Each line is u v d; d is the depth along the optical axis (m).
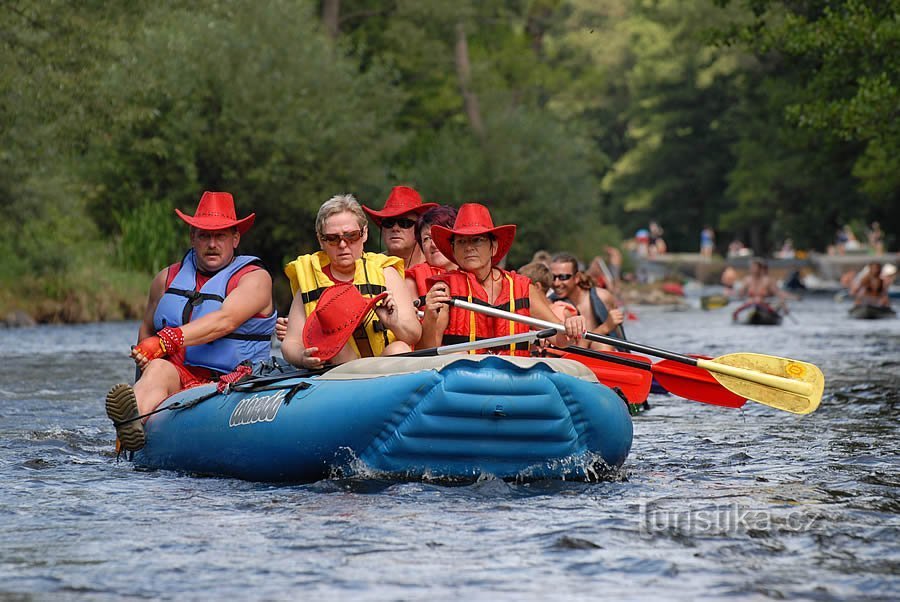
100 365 39.38
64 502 15.48
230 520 14.25
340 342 17.02
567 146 110.00
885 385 31.86
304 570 11.89
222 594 11.09
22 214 66.38
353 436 16.02
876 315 73.38
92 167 84.75
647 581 11.48
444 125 117.62
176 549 12.80
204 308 19.36
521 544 12.95
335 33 109.88
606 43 186.50
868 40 52.75
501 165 105.62
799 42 55.94
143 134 84.12
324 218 17.62
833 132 57.84
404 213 22.36
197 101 84.38
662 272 158.62
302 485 16.50
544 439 16.12
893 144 56.28
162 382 19.14
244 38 84.44
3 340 52.19
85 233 82.69
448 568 11.96
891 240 158.75
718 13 143.62
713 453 19.92
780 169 129.75
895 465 18.58
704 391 19.56
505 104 113.69
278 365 18.52
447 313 18.00
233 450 17.08
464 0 112.06
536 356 18.83
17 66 55.84
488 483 16.22
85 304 68.06
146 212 81.25
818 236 146.00
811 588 11.24
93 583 11.46
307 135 85.62
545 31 135.75
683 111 175.38
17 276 68.06
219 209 19.80
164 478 17.45
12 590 11.25
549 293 27.14
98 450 20.52
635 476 17.34
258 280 19.61
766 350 45.56
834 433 22.58
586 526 13.82
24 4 56.44
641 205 182.12
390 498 15.37
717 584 11.38
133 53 62.44
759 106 135.88
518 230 106.25
